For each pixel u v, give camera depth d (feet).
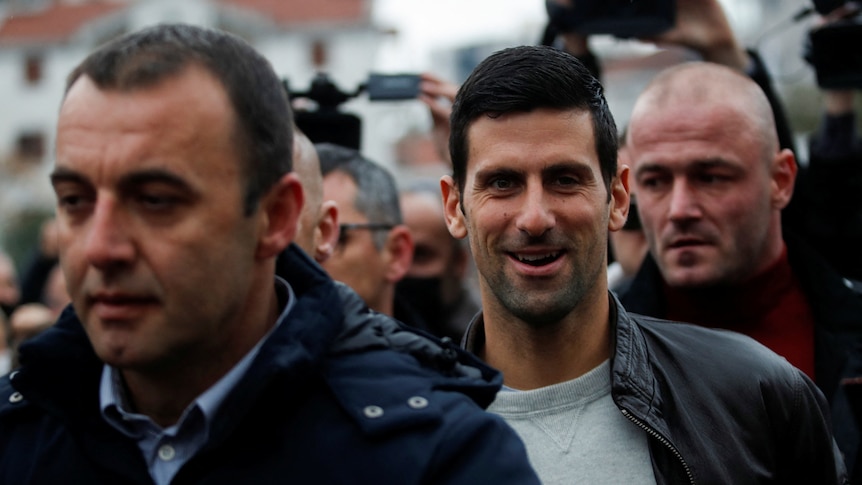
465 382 5.82
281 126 5.50
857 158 11.80
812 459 7.94
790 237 10.41
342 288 6.06
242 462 5.40
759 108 10.00
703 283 9.82
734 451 7.41
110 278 5.12
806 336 10.11
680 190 9.78
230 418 5.38
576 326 7.52
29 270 23.25
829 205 11.77
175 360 5.31
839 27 12.12
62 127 5.23
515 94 7.33
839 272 11.73
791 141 12.21
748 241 9.86
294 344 5.48
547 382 7.55
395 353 5.88
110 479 5.50
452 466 5.49
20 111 159.22
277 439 5.45
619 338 7.48
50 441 5.71
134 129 5.07
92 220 5.15
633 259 12.53
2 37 158.81
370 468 5.39
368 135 126.72
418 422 5.48
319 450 5.43
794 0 111.86
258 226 5.41
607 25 12.26
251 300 5.56
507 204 7.40
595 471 7.23
